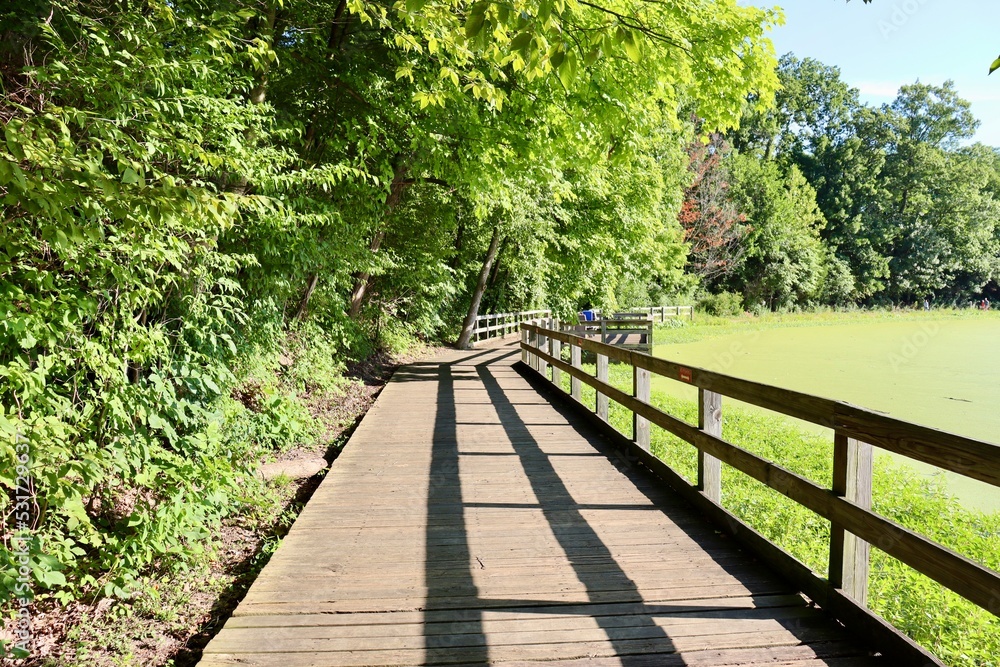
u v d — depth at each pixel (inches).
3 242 112.7
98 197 100.5
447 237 725.3
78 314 135.6
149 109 148.3
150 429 176.2
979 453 83.3
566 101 317.4
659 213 944.3
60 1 150.5
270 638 109.1
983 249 2011.6
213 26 195.5
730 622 112.6
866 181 1995.6
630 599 121.7
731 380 155.6
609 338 635.5
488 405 349.7
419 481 203.6
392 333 623.5
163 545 147.5
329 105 300.5
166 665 116.9
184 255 172.1
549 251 813.9
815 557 169.6
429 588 127.6
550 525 163.3
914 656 92.9
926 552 91.4
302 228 254.7
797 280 1722.4
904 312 1834.4
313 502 183.6
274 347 275.9
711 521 163.8
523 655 103.1
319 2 289.9
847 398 466.9
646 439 224.1
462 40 171.3
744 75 288.7
